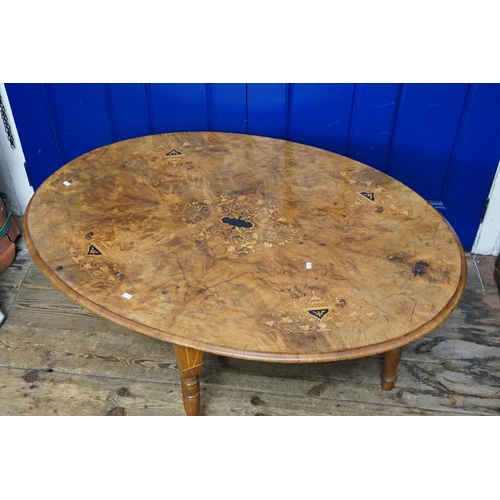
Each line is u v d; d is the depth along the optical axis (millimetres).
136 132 2697
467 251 2887
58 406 2184
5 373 2285
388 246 1919
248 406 2199
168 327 1638
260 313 1678
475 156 2582
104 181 2201
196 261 1849
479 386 2283
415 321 1662
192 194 2152
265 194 2160
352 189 2189
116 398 2217
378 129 2578
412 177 2715
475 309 2576
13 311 2523
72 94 2572
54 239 1918
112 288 1744
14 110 2621
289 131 2648
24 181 2900
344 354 1583
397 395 2246
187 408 2021
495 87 2375
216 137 2502
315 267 1833
